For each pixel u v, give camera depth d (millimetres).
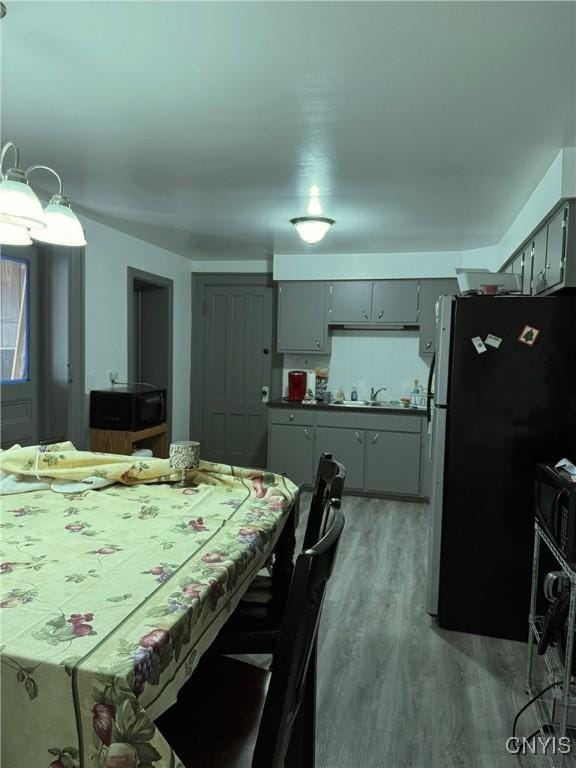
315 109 2107
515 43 1623
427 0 1422
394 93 1957
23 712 854
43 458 1850
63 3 1458
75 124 2297
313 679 1493
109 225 4133
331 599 2943
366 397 5461
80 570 1179
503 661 2373
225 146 2514
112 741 803
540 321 2502
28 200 1530
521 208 3438
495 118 2148
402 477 4855
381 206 3441
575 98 1966
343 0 1429
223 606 1191
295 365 5680
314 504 1643
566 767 1746
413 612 2811
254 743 1155
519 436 2537
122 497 1729
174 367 5492
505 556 2564
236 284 5781
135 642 886
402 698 2102
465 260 4871
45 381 3779
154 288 5273
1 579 1131
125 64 1796
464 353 2588
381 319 5113
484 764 1772
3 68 1828
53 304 3740
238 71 1826
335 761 1767
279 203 3434
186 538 1378
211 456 5938
